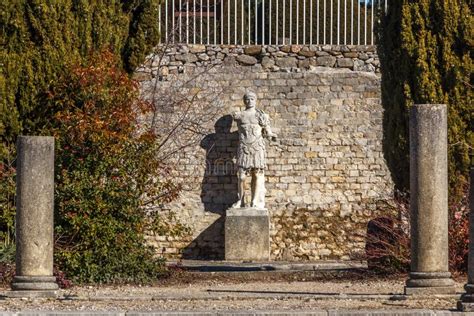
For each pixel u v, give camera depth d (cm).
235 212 2998
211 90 3083
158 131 3017
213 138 3073
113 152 2397
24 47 2512
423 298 1905
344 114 3095
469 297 1764
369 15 3347
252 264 2861
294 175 3081
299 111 3091
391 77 2453
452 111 2405
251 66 3100
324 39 3119
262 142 3038
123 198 2384
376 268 2442
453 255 2348
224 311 1706
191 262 2948
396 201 2458
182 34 3225
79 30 2573
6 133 2489
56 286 1972
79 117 2398
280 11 3422
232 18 3434
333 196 3080
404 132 2423
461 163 2402
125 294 2050
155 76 3064
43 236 1958
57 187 2362
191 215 3053
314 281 2395
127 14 2769
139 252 2384
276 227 3064
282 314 1680
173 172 3050
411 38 2417
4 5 2498
